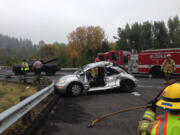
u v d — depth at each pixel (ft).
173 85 4.28
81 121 16.60
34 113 19.02
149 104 5.40
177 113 4.06
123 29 146.51
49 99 26.27
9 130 13.97
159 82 43.45
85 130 14.30
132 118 17.15
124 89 30.96
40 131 14.25
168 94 4.17
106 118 17.26
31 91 31.71
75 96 28.96
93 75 30.99
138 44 141.38
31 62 67.72
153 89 33.63
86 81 29.66
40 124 15.55
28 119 15.89
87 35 183.01
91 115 18.44
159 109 19.22
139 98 26.21
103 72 31.14
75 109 20.92
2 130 10.34
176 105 3.98
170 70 38.86
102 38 183.32
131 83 31.30
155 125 4.23
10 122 11.47
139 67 57.82
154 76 54.95
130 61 59.77
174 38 131.64
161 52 53.42
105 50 165.78
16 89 33.06
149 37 138.62
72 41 188.44
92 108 21.18
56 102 24.91
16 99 25.07
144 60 56.70
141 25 143.23
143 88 35.01
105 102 24.12
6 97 26.23
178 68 50.67
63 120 16.94
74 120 16.92
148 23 138.92
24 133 12.46
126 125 15.29
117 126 15.08
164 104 4.17
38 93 18.92
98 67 31.24
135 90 33.01
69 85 28.94
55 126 15.34
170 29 133.80
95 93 31.27
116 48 150.41
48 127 15.14
